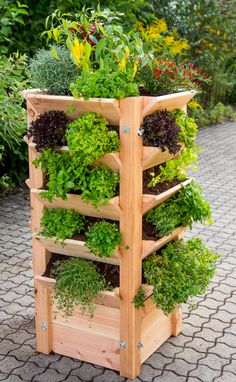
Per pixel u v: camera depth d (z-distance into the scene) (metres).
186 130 2.97
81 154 2.63
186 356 3.20
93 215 2.90
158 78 3.03
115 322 2.96
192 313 3.71
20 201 6.18
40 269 3.10
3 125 5.46
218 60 10.84
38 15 6.39
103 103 2.58
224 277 4.27
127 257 2.80
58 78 2.93
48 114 2.74
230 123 11.27
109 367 3.05
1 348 3.29
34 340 3.37
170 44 8.98
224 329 3.51
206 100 11.36
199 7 10.27
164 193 2.85
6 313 3.70
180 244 3.16
